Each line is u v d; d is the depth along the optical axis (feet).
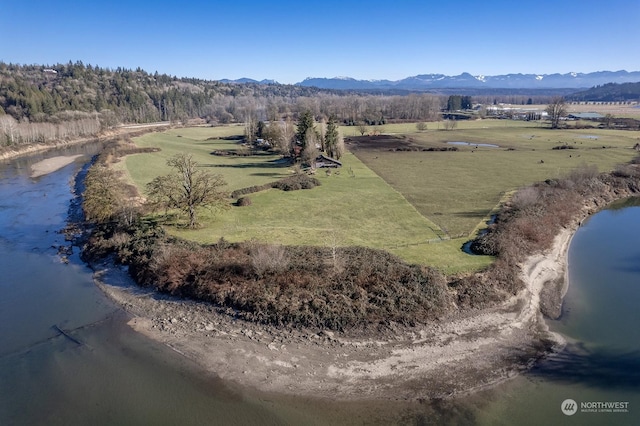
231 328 104.78
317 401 81.51
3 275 133.80
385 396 82.64
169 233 156.35
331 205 196.34
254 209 189.88
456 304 112.16
